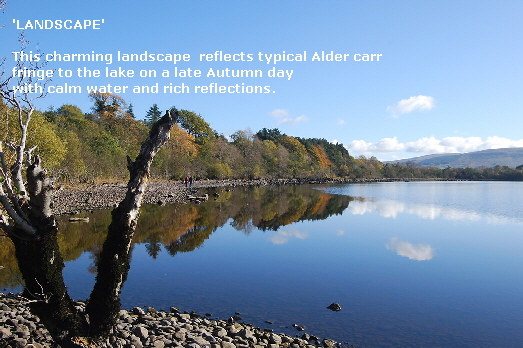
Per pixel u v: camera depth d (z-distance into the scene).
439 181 161.75
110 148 62.12
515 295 14.39
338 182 127.12
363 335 10.89
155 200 44.09
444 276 16.78
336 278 16.33
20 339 8.41
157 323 10.55
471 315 12.47
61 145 36.34
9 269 15.56
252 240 24.34
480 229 30.12
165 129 7.16
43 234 6.40
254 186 86.19
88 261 17.62
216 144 102.44
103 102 88.75
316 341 10.41
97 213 30.91
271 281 15.77
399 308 12.99
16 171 6.47
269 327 11.35
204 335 9.98
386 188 95.75
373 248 22.38
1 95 6.40
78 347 6.55
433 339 10.70
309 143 154.50
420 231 28.80
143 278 15.79
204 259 19.19
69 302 6.84
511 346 10.34
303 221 33.25
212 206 41.72
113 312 6.97
